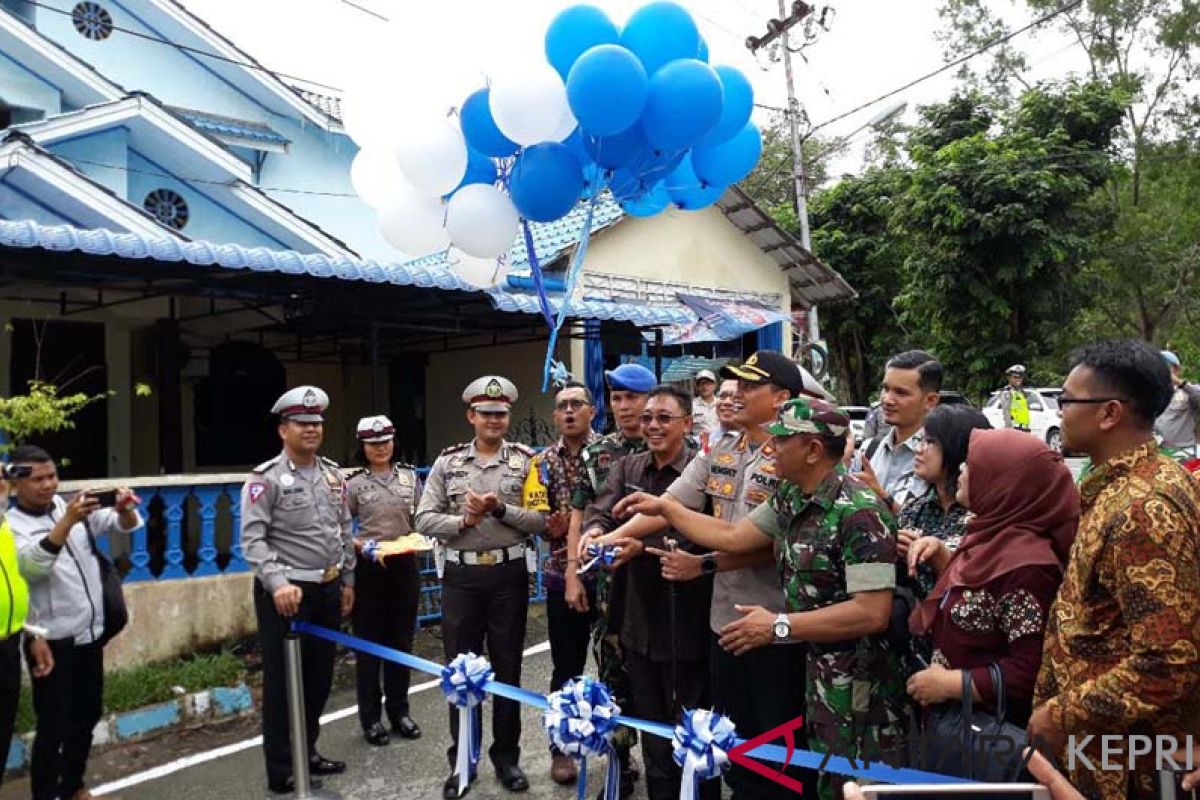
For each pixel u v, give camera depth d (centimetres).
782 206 2306
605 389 1007
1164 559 196
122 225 764
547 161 410
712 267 1339
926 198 1744
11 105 952
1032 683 229
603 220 1188
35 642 365
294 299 747
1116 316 2420
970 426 297
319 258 674
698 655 356
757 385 328
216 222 993
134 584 571
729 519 339
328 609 445
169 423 851
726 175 466
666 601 359
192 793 423
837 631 255
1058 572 234
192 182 971
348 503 512
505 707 421
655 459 387
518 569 430
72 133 875
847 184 2194
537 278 467
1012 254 1695
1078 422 218
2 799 413
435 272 733
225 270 642
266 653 425
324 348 1091
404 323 823
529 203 413
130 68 1194
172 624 582
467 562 424
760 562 312
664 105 389
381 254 1430
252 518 423
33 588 376
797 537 274
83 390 873
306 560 434
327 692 444
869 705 264
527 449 452
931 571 284
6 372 821
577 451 456
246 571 619
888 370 388
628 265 1217
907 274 1892
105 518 407
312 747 438
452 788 412
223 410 1007
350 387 1172
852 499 265
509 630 426
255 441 1030
